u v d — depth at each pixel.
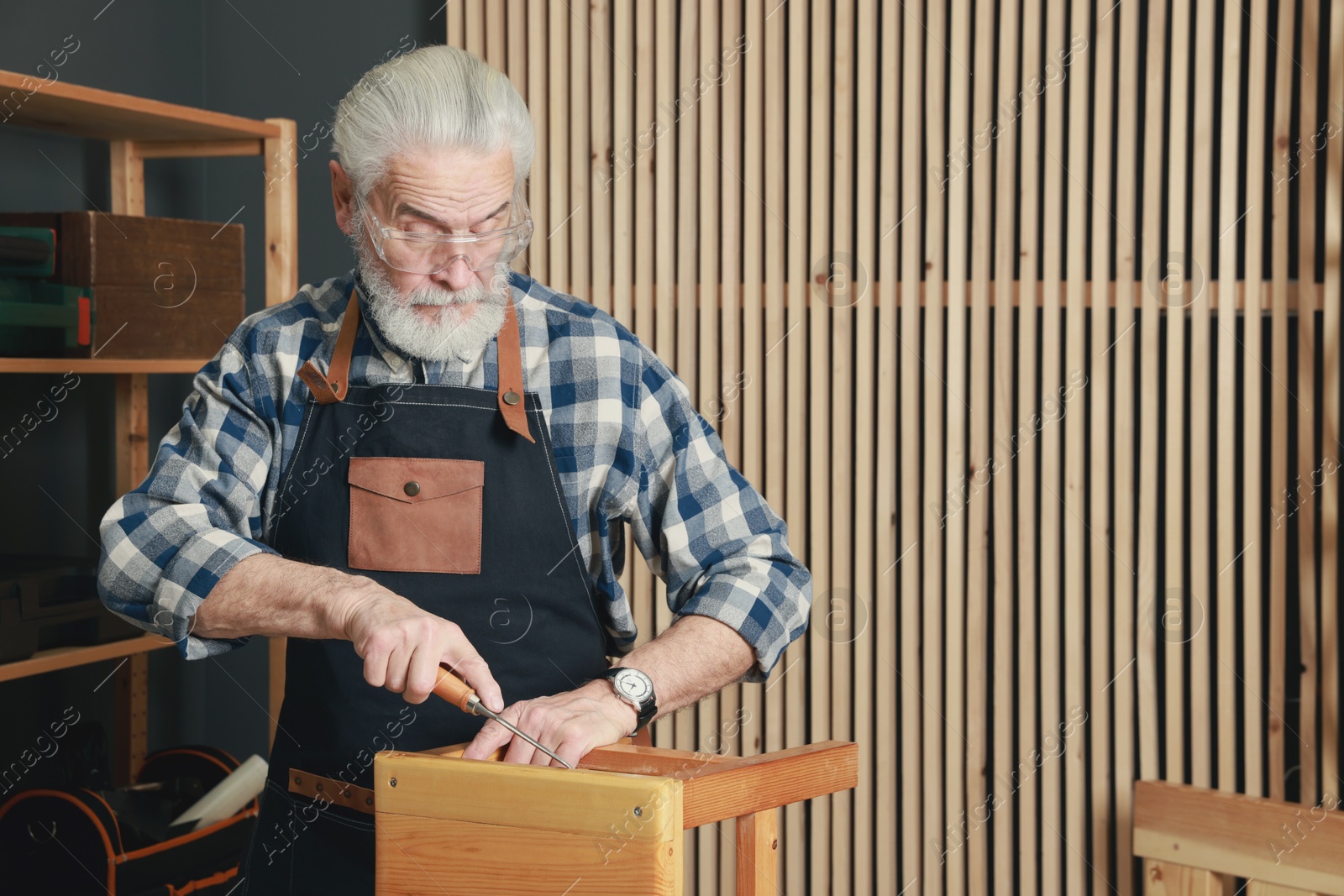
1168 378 2.22
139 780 2.66
